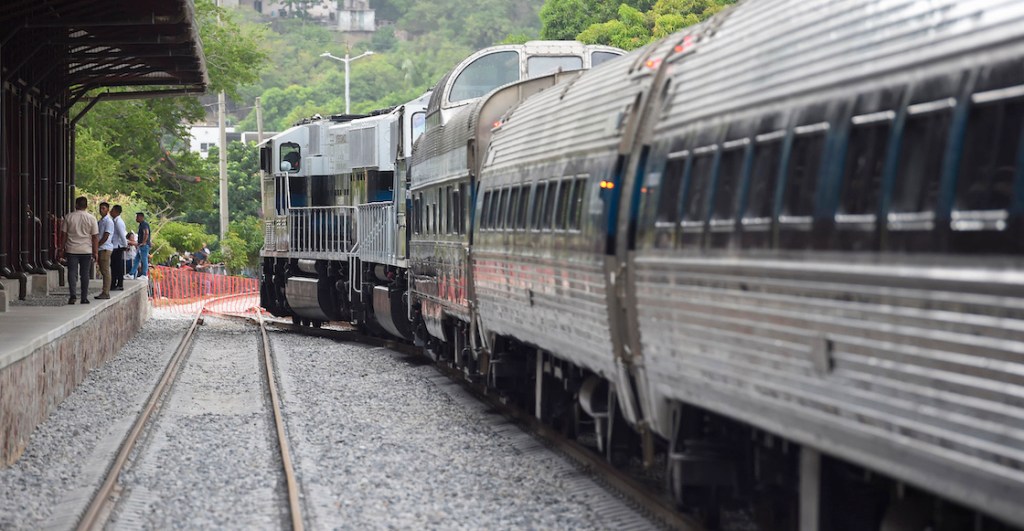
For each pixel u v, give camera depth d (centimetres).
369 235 10125
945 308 1938
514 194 4994
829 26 2444
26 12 7944
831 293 2284
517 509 3931
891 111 2139
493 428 5588
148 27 8781
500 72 7144
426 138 7662
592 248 3781
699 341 2966
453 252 6512
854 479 2639
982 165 1892
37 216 10775
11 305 8412
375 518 3859
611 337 3694
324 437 5466
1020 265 1777
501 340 5875
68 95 12025
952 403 1930
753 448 3212
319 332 11825
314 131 12238
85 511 3956
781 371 2527
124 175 17725
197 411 6400
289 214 12450
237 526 3778
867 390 2184
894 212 2098
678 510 3562
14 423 4875
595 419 4453
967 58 1952
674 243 3100
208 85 11750
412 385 7325
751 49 2830
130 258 13588
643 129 3534
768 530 3306
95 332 7925
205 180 19225
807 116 2441
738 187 2733
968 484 1927
